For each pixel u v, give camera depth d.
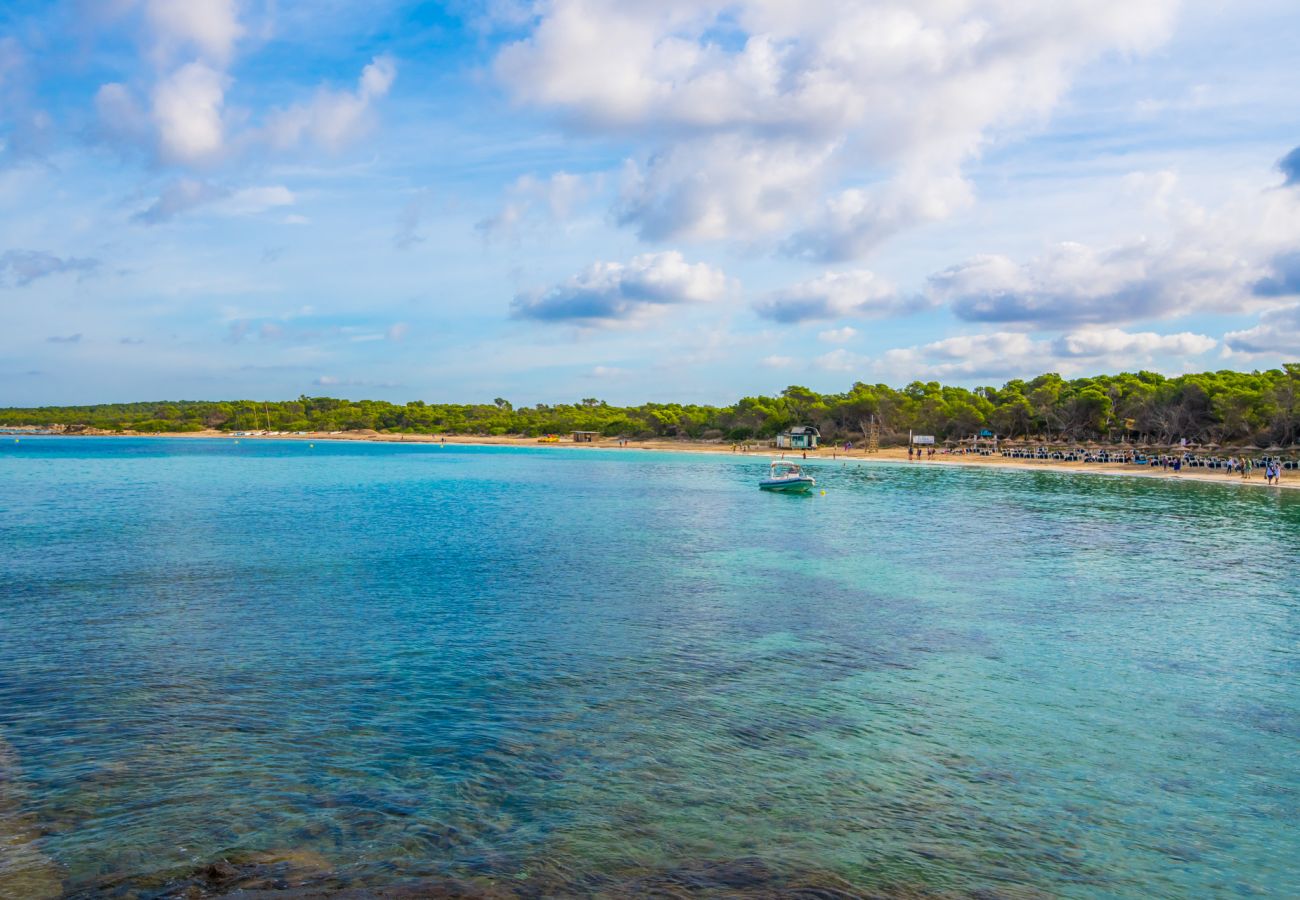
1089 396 128.50
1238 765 13.70
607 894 9.58
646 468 114.31
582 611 24.33
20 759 13.34
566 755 13.77
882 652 20.20
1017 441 138.88
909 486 78.81
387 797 12.12
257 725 14.98
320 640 20.83
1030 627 22.80
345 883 9.71
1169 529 44.97
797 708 16.16
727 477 94.69
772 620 23.41
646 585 28.41
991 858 10.68
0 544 37.09
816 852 10.70
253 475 92.31
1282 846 11.16
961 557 35.12
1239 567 32.72
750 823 11.47
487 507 57.00
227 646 20.19
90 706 15.90
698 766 13.38
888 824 11.52
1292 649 20.66
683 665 18.94
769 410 179.12
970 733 14.96
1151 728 15.29
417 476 93.56
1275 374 117.56
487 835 11.02
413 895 9.44
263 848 10.58
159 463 117.44
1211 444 108.62
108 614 23.48
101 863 10.13
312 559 33.41
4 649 19.78
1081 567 32.56
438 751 13.88
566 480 88.50
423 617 23.38
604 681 17.72
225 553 34.81
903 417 153.00
